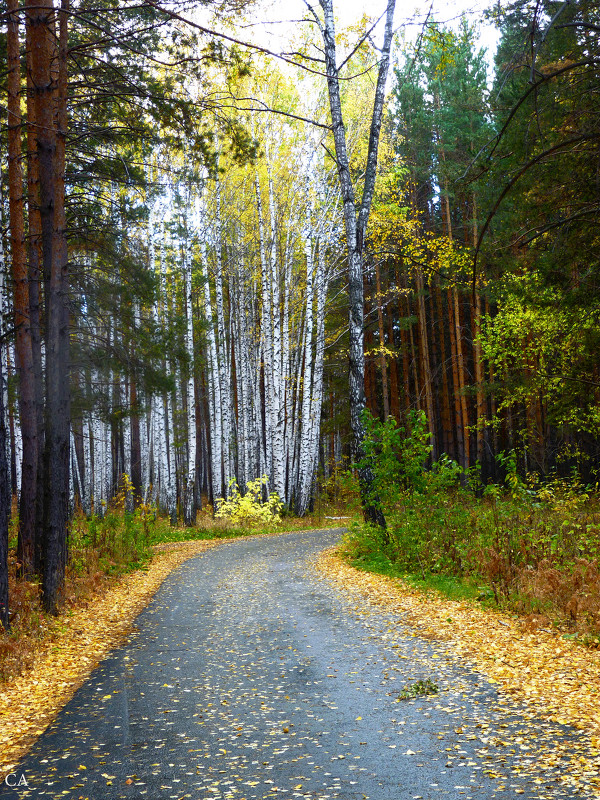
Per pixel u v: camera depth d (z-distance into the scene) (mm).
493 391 25578
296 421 32656
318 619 9984
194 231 26062
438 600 10508
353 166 26812
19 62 12773
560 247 13414
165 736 5535
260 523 26859
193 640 9070
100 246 17125
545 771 4418
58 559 11047
